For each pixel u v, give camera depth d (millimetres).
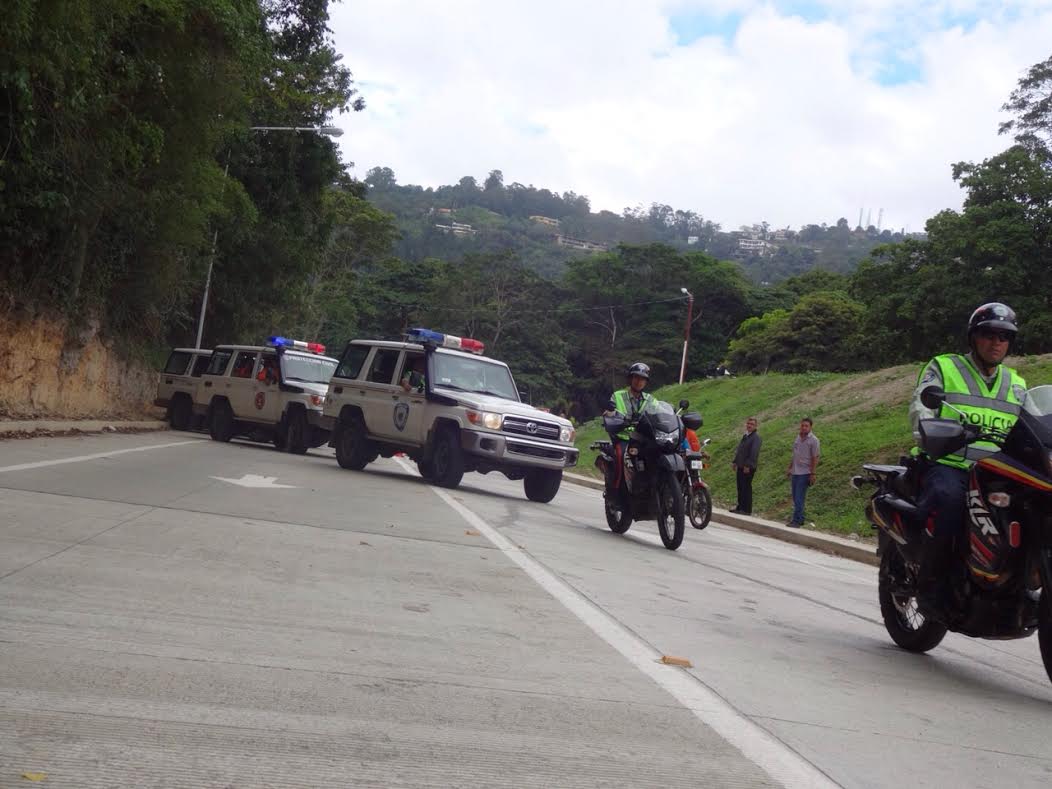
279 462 19016
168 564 7086
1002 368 6465
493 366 18609
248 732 3832
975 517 5961
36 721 3727
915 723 4934
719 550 13500
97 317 26109
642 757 3975
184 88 19906
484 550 9586
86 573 6480
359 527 10242
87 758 3416
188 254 28812
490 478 25000
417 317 92812
